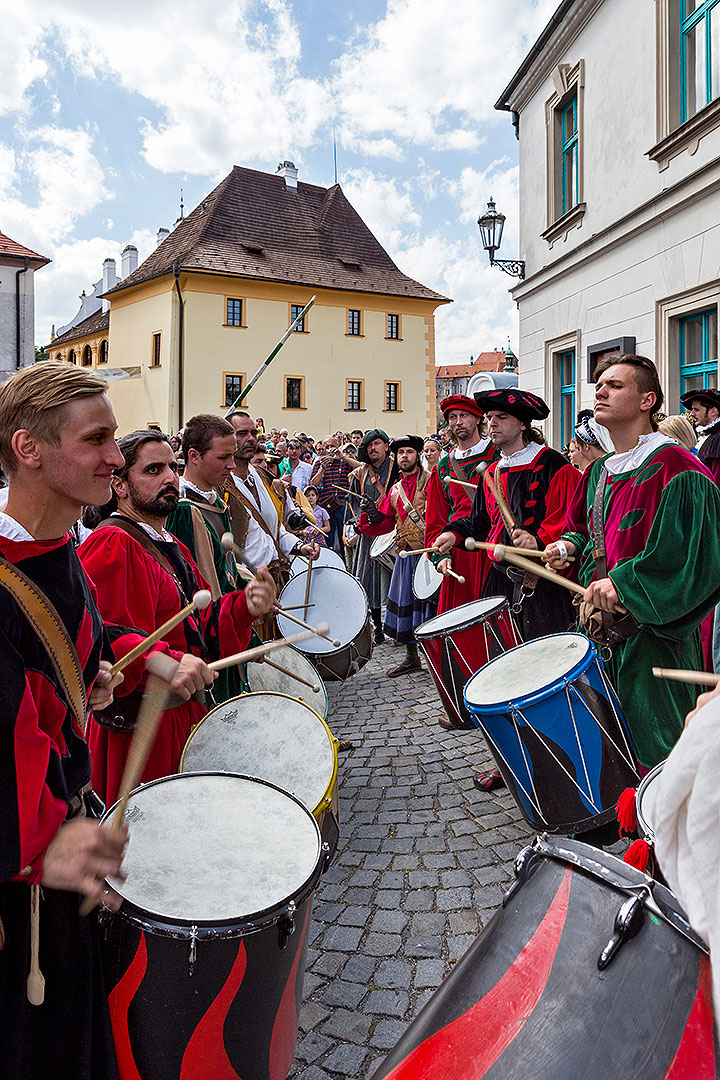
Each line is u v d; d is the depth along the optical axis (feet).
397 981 8.04
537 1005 3.97
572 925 4.27
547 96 36.40
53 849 4.28
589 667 8.81
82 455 4.71
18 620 4.57
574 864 4.56
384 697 18.40
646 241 28.71
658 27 27.22
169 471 8.41
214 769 7.73
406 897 9.62
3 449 4.77
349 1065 6.92
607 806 8.62
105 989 4.95
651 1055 3.62
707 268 25.27
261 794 6.50
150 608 7.71
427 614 19.65
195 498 11.44
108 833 4.32
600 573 10.17
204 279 94.53
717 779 3.10
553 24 33.81
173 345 94.17
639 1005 3.80
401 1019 7.48
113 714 7.47
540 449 13.29
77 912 4.87
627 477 9.91
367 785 13.19
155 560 8.16
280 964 5.14
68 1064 4.72
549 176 36.19
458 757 14.12
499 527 13.43
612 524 9.93
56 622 4.75
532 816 8.93
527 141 39.34
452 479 15.71
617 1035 3.73
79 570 5.21
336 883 10.07
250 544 14.92
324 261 104.73
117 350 106.73
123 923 4.92
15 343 90.33
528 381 40.29
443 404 17.01
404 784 13.11
